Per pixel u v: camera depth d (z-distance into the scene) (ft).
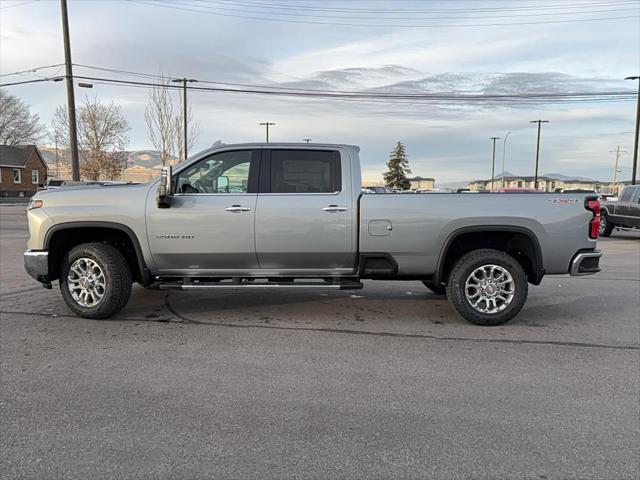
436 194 19.33
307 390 13.51
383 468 9.81
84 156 176.55
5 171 195.93
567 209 19.25
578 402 12.87
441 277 19.81
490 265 19.35
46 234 19.43
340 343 17.48
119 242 20.71
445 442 10.82
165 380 14.10
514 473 9.66
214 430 11.27
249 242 19.24
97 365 15.19
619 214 58.49
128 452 10.32
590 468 9.86
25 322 19.65
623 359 16.08
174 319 20.34
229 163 19.71
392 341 17.75
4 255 38.73
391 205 19.16
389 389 13.62
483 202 19.22
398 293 25.71
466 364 15.55
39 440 10.77
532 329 19.38
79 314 19.86
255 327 19.30
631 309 22.71
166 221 19.17
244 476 9.52
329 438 10.95
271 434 11.11
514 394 13.35
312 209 19.15
